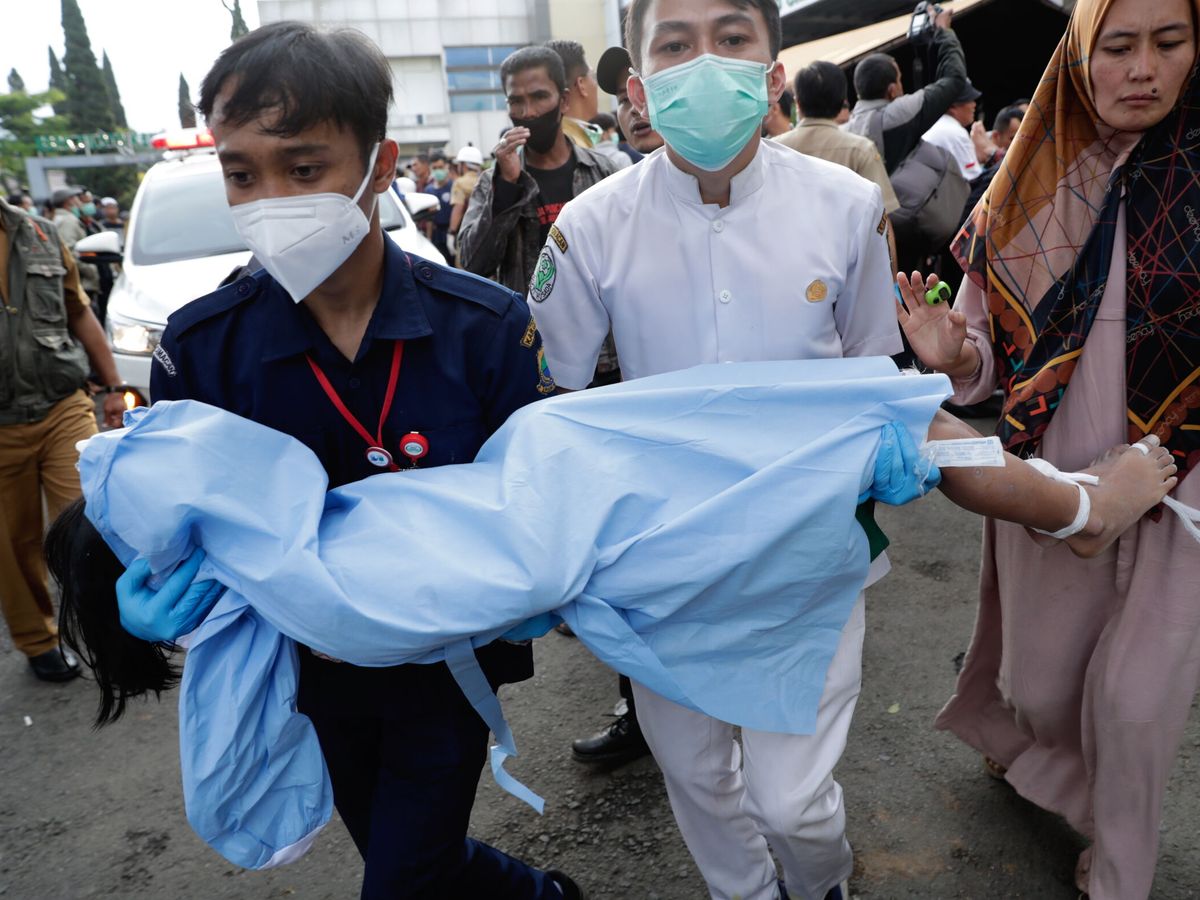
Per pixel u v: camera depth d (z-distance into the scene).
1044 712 1.97
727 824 1.79
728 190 1.71
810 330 1.71
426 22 36.09
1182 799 2.31
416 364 1.45
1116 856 1.84
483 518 1.32
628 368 1.83
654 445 1.44
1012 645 1.99
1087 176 1.72
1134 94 1.56
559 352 1.85
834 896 1.83
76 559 1.46
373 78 1.29
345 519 1.38
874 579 1.72
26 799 2.81
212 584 1.36
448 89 36.91
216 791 1.38
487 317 1.47
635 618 1.42
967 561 3.72
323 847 2.49
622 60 4.04
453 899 1.63
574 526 1.34
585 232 1.77
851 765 2.57
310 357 1.43
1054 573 1.87
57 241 3.21
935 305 1.68
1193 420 1.67
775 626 1.48
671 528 1.36
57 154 49.06
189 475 1.29
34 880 2.47
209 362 1.43
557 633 3.50
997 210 1.80
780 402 1.47
